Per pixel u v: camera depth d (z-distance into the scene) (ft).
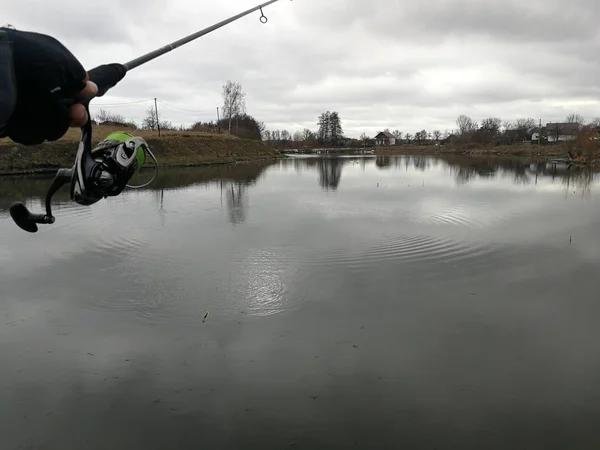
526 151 189.47
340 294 24.36
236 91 229.04
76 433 13.75
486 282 26.04
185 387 16.05
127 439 13.50
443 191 65.98
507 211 47.93
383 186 73.31
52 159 89.81
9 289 25.21
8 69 3.45
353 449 13.04
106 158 5.80
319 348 18.70
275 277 26.94
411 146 300.61
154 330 20.43
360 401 15.19
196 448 13.12
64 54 3.87
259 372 16.96
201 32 10.11
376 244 33.99
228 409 14.80
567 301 23.34
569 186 71.92
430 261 29.91
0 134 4.00
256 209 49.83
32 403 15.19
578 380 16.38
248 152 177.68
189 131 202.39
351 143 338.34
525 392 15.69
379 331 20.17
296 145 322.75
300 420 14.28
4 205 51.70
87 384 16.25
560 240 35.19
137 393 15.72
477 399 15.30
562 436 13.56
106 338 19.67
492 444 13.23
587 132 141.28
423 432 13.73
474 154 215.51
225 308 22.66
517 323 20.92
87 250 32.78
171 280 26.53
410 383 16.21
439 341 19.25
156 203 54.49
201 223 42.11
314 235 37.01
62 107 3.92
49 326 20.80
